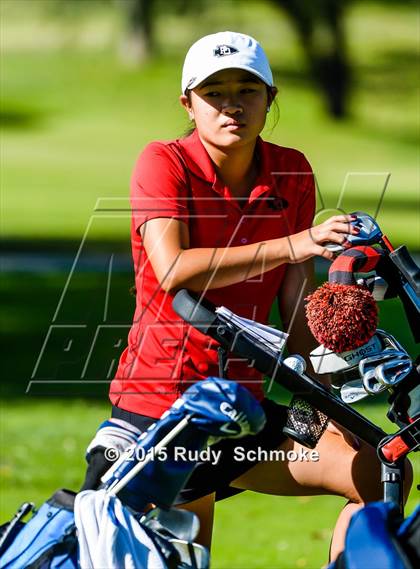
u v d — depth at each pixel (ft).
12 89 435.94
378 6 570.46
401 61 489.67
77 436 73.97
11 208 242.37
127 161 326.24
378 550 24.95
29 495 59.82
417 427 30.01
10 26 557.74
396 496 30.25
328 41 430.61
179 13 520.01
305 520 57.72
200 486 33.50
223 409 26.81
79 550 27.73
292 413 31.89
